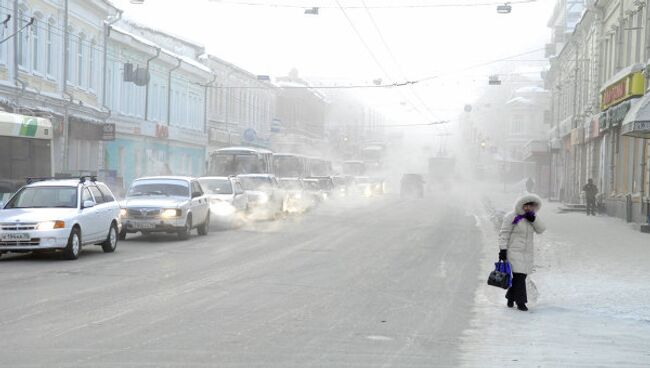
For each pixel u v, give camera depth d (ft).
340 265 53.62
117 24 164.25
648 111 80.28
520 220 36.70
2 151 68.03
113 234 60.85
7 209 54.75
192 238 74.54
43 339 27.48
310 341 28.30
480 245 71.36
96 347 26.37
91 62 131.34
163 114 167.22
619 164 118.42
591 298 40.37
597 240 75.97
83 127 121.90
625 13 115.44
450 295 40.93
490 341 29.25
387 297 39.68
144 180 76.18
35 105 107.04
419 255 61.57
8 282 42.11
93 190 58.95
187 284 42.50
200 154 194.08
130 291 39.45
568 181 180.75
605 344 29.27
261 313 33.91
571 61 178.40
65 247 52.70
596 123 131.23
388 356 26.25
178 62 169.37
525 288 36.76
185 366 24.08
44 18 111.14
